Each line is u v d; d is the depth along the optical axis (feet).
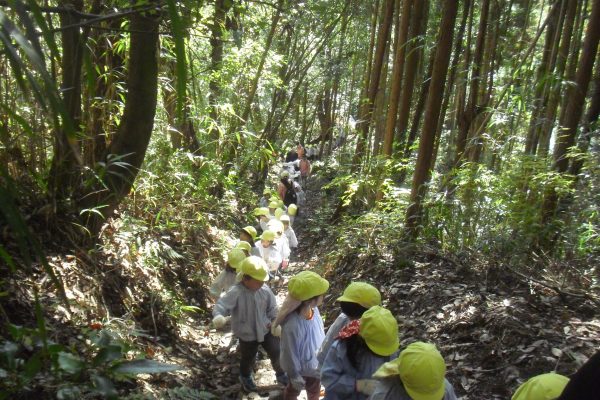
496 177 19.89
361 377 9.73
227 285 18.66
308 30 48.39
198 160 27.86
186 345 18.08
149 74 15.35
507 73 36.55
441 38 20.72
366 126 36.35
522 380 12.57
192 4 8.84
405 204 23.62
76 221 16.15
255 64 39.60
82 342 12.30
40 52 3.43
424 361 7.81
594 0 19.02
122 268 17.56
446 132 42.06
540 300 16.14
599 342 13.48
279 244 27.17
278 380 16.17
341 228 27.66
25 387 8.59
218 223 30.50
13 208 3.23
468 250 19.90
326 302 22.54
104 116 17.35
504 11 38.75
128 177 16.42
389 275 20.62
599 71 22.54
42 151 15.55
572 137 19.74
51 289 13.66
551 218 18.89
